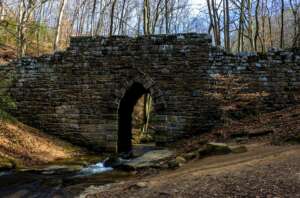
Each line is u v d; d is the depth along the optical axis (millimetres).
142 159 13805
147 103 28875
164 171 11211
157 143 17422
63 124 18484
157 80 17609
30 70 18938
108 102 18094
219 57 17094
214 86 17031
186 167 10805
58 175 12586
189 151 13703
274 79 16609
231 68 16984
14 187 10953
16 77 19062
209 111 17000
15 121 17797
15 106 17812
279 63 16609
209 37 17234
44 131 18625
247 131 13766
